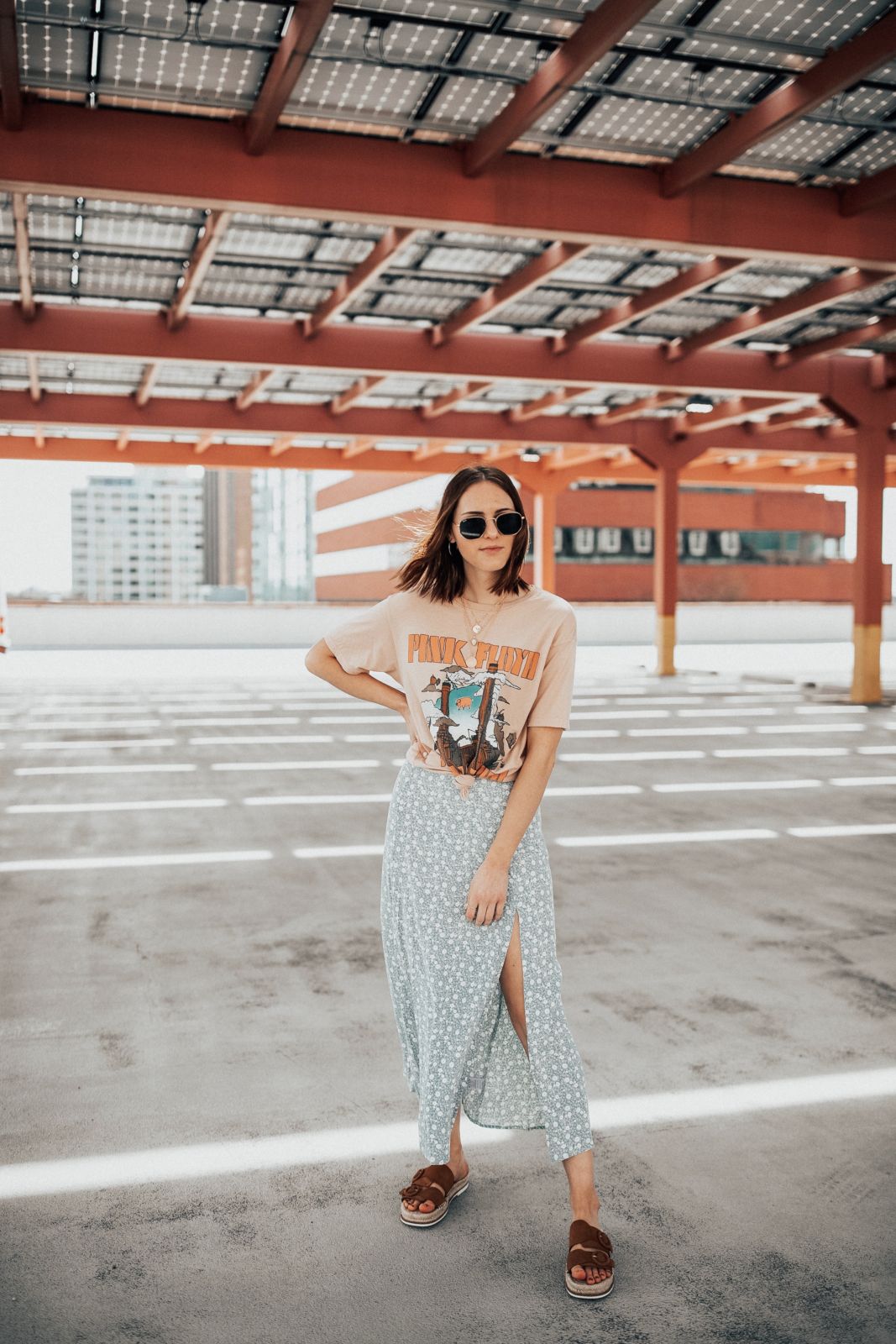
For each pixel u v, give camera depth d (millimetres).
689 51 6586
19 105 6805
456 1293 2109
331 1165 2615
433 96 7109
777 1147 2688
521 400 18531
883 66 6855
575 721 13211
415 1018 2330
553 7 6023
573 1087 2197
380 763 9719
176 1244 2277
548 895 2240
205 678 19672
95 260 10195
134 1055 3273
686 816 7281
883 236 9055
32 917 4809
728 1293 2100
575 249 9414
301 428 18609
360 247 9836
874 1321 2008
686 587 47438
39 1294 2100
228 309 12023
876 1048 3305
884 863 5914
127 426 17719
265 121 6973
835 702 15484
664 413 20469
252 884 5418
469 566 2229
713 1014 3600
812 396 14977
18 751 10461
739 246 8664
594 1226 2180
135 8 6012
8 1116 2865
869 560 15242
